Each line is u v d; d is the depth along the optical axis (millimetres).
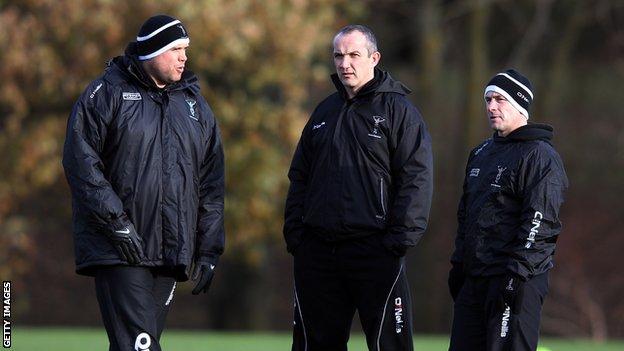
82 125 23906
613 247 101938
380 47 91938
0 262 76250
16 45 70312
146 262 23891
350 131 25203
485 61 92938
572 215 102812
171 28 24156
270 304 103125
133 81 24312
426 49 89812
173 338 53031
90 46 70875
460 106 105438
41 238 99688
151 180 23969
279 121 74875
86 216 23516
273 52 74375
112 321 23859
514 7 93250
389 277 25156
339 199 25125
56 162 73562
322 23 77688
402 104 25266
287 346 46219
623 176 103938
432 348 47562
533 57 98062
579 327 99188
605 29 96500
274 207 76000
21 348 42406
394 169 25188
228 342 48719
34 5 71375
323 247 25531
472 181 25781
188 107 24781
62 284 101062
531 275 24453
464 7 88938
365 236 25156
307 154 26031
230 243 76062
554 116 105438
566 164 104812
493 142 25859
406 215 24844
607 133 104938
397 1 89688
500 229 25047
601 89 105938
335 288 25672
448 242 102688
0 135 72875
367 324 25500
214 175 25406
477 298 25406
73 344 45750
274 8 74188
